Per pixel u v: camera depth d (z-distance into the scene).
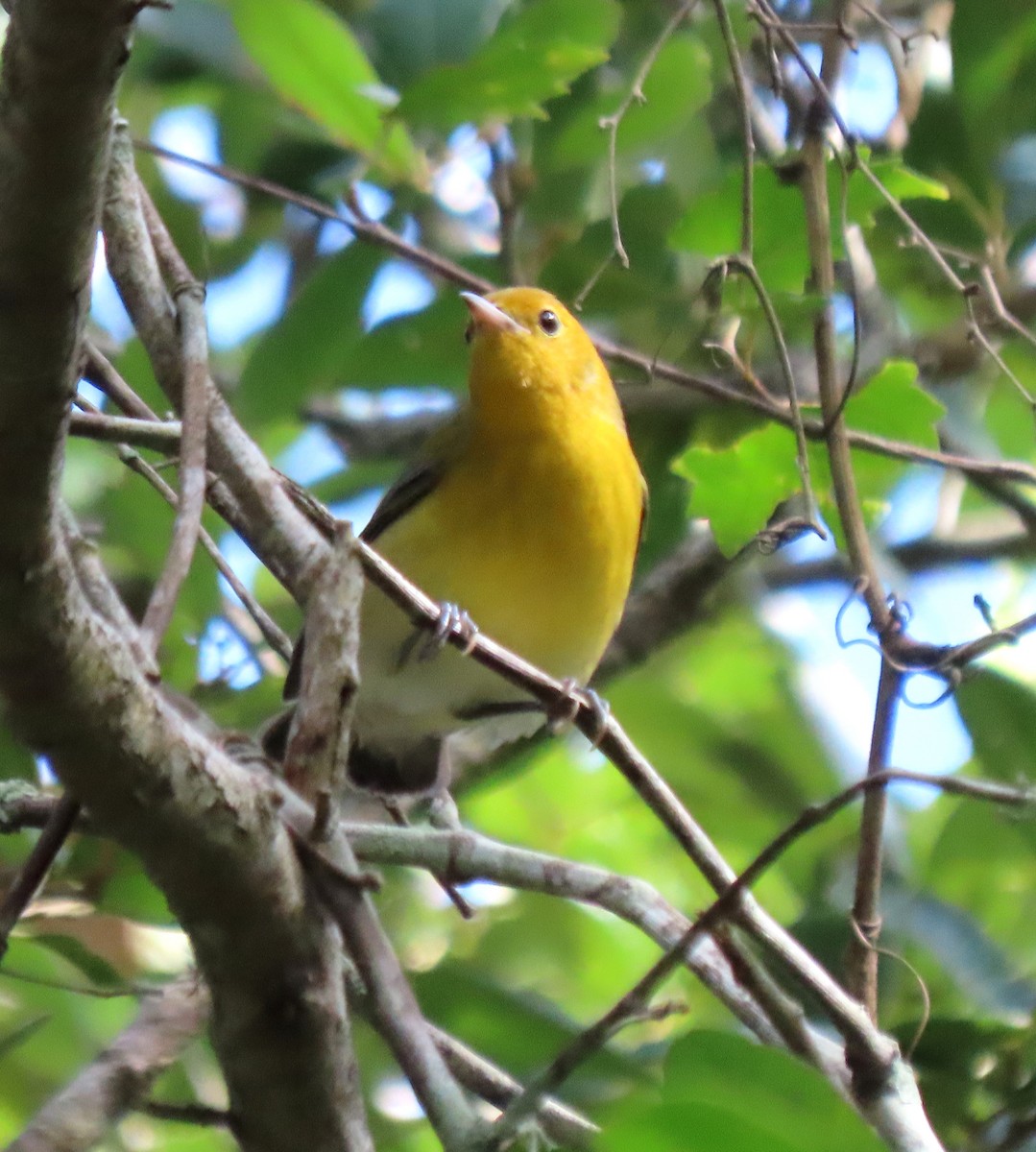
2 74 4.02
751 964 6.77
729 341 8.88
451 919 12.82
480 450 9.86
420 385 11.12
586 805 14.59
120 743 4.80
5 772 9.32
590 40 9.14
